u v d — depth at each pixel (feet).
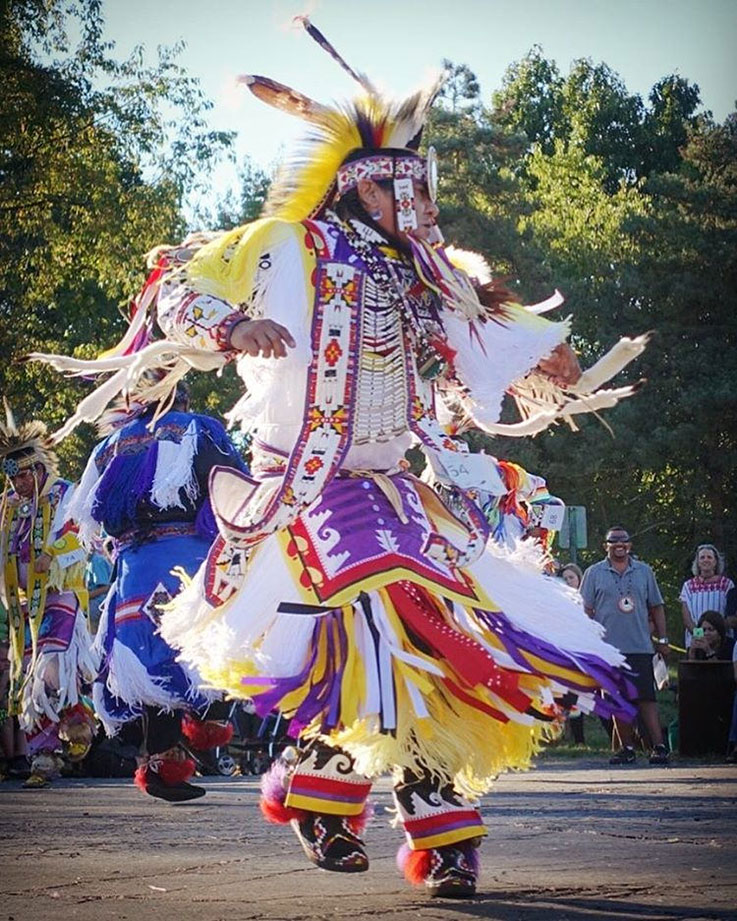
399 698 11.19
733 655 39.19
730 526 118.62
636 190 142.92
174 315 11.96
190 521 19.33
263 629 11.69
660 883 12.09
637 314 117.70
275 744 37.09
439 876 11.62
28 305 84.89
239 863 13.98
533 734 11.87
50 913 10.89
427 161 12.69
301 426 12.17
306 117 12.95
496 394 12.76
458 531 12.05
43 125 82.48
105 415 19.80
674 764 37.40
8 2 82.89
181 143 86.89
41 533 29.45
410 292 12.51
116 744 33.99
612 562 39.55
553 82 185.57
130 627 18.93
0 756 33.96
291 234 12.29
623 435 109.09
